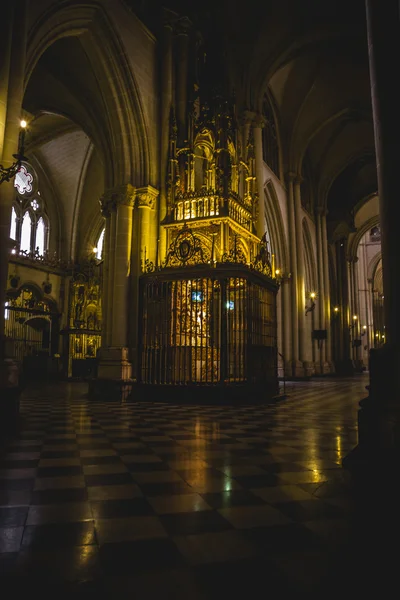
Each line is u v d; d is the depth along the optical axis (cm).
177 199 1609
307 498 419
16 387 847
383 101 588
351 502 409
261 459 575
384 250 561
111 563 285
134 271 1555
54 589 253
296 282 2859
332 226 4100
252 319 1373
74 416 961
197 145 1655
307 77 2712
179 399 1272
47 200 2941
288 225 2914
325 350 3588
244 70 2164
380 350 549
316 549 308
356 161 3841
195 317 1325
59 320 2839
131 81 1585
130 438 709
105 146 1759
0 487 445
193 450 625
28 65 1239
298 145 3005
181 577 268
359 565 284
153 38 1734
